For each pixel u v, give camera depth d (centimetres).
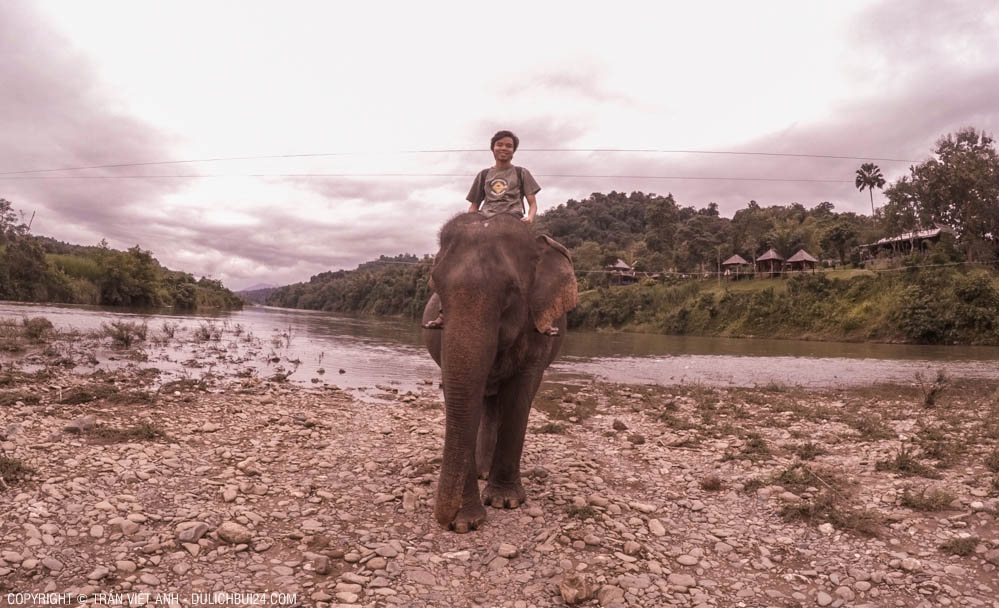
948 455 787
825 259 9525
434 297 668
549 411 1216
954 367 2869
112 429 767
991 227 6781
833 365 2953
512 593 404
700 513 579
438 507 476
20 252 6944
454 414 464
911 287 5741
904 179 7794
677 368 2589
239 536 454
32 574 388
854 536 521
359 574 419
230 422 901
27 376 1230
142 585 386
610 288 9669
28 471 561
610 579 422
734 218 15275
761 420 1139
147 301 8644
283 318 7612
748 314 7050
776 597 416
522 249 502
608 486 661
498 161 633
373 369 1961
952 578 440
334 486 613
